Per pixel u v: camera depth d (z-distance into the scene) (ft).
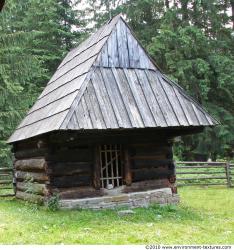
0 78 66.69
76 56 45.57
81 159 36.81
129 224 29.96
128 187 38.19
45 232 26.48
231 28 86.12
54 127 32.53
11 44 68.08
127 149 38.40
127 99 36.37
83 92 34.73
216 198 47.75
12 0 69.72
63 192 35.96
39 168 37.55
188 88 78.59
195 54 80.38
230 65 77.77
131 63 39.58
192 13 83.76
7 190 54.39
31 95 73.36
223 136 80.23
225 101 86.07
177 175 64.44
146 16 88.22
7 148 65.72
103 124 33.50
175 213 35.37
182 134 41.24
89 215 32.91
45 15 86.28
